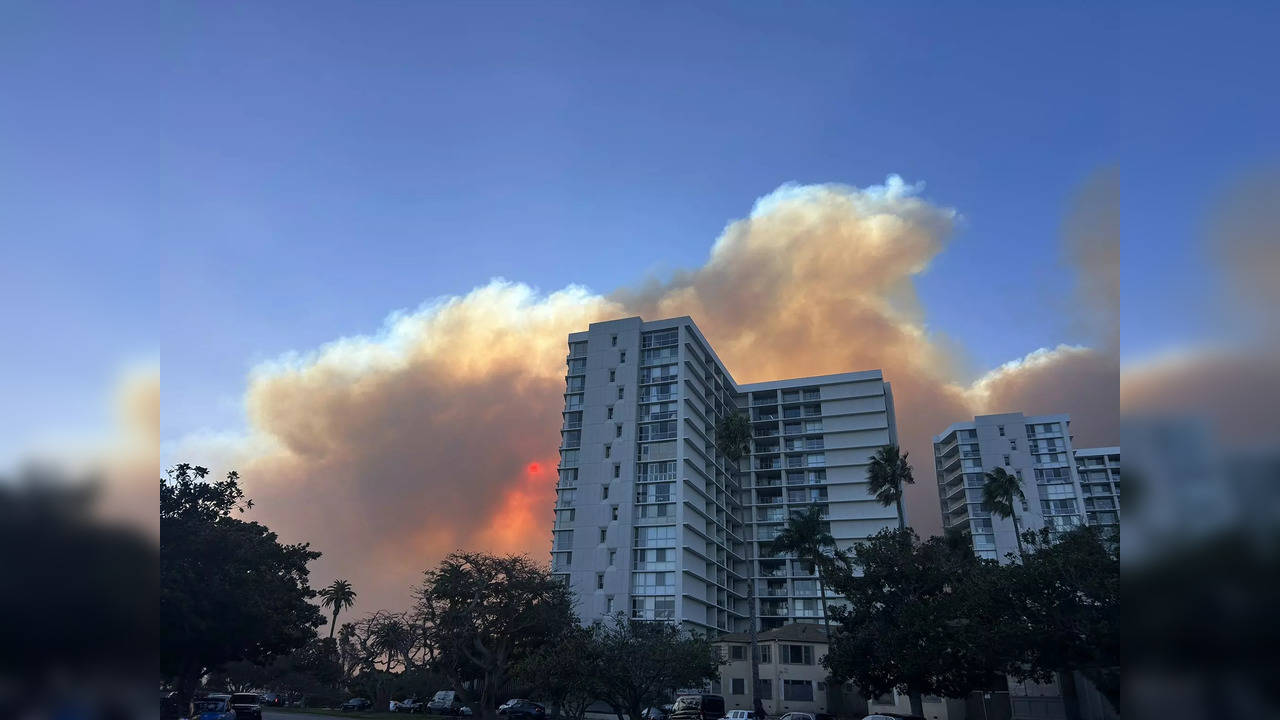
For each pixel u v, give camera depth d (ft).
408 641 314.76
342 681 366.63
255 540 179.83
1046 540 125.39
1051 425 476.54
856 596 174.60
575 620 207.41
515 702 207.31
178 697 164.66
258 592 168.66
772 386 478.59
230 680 352.08
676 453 352.90
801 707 271.28
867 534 420.36
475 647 199.93
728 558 412.57
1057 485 460.55
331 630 398.21
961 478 488.02
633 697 161.89
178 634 150.30
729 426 342.44
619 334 385.91
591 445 363.35
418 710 282.97
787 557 424.05
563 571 338.13
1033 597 107.55
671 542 333.42
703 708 179.93
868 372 462.60
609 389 373.81
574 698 194.59
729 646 286.66
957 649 140.15
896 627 163.84
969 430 493.36
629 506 342.23
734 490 443.32
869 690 175.11
